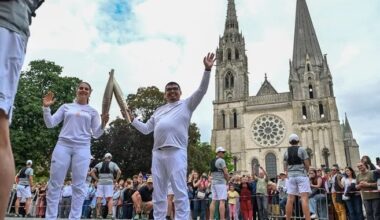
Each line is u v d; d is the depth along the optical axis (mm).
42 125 44625
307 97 82750
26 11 2988
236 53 95250
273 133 82062
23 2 2969
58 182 8031
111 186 17672
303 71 85750
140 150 50688
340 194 17234
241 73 91125
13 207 23906
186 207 6809
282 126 82188
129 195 21703
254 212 21516
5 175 2494
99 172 18000
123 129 52375
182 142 7148
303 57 87438
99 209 17625
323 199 18141
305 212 12289
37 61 52438
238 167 81188
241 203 20797
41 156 46438
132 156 50875
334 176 17734
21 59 2863
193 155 57312
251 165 81062
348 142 106688
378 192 14594
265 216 20984
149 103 54406
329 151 76250
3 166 2494
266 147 81375
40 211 24781
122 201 22281
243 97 87812
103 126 8500
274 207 21328
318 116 80312
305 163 12773
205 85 7152
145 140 51312
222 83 91500
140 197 17609
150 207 17359
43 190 25328
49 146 44719
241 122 85312
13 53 2768
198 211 21312
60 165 8078
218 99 89812
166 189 7129
